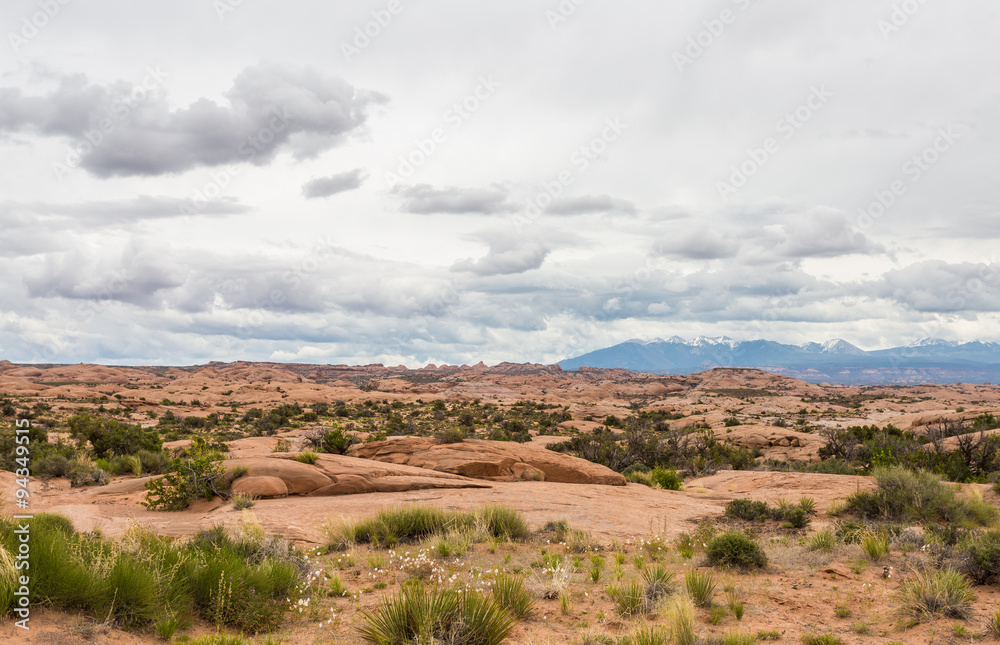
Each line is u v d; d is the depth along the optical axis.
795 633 6.85
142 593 6.38
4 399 80.44
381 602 7.89
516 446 25.86
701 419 79.94
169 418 73.75
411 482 19.78
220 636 6.14
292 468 18.92
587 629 6.98
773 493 20.67
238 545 9.81
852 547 11.34
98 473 23.73
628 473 34.22
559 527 13.23
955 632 6.71
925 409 89.94
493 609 6.39
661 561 10.66
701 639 6.46
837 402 130.88
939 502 14.59
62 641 5.36
